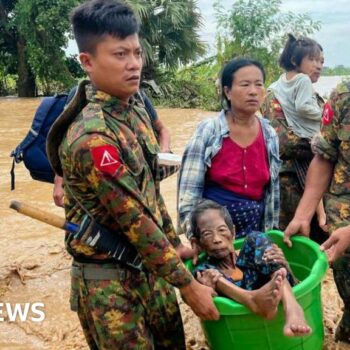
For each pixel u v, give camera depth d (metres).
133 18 1.15
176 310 1.32
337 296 1.95
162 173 1.56
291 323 1.18
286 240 1.58
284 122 2.13
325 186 1.60
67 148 1.14
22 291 2.11
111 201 1.12
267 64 9.28
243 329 1.26
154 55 10.23
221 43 9.71
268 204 1.69
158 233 1.15
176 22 9.72
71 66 11.65
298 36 2.25
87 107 1.15
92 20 1.12
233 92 1.59
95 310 1.21
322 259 1.38
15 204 1.20
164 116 7.37
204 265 1.43
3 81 12.09
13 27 10.91
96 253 1.20
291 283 1.42
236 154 1.63
